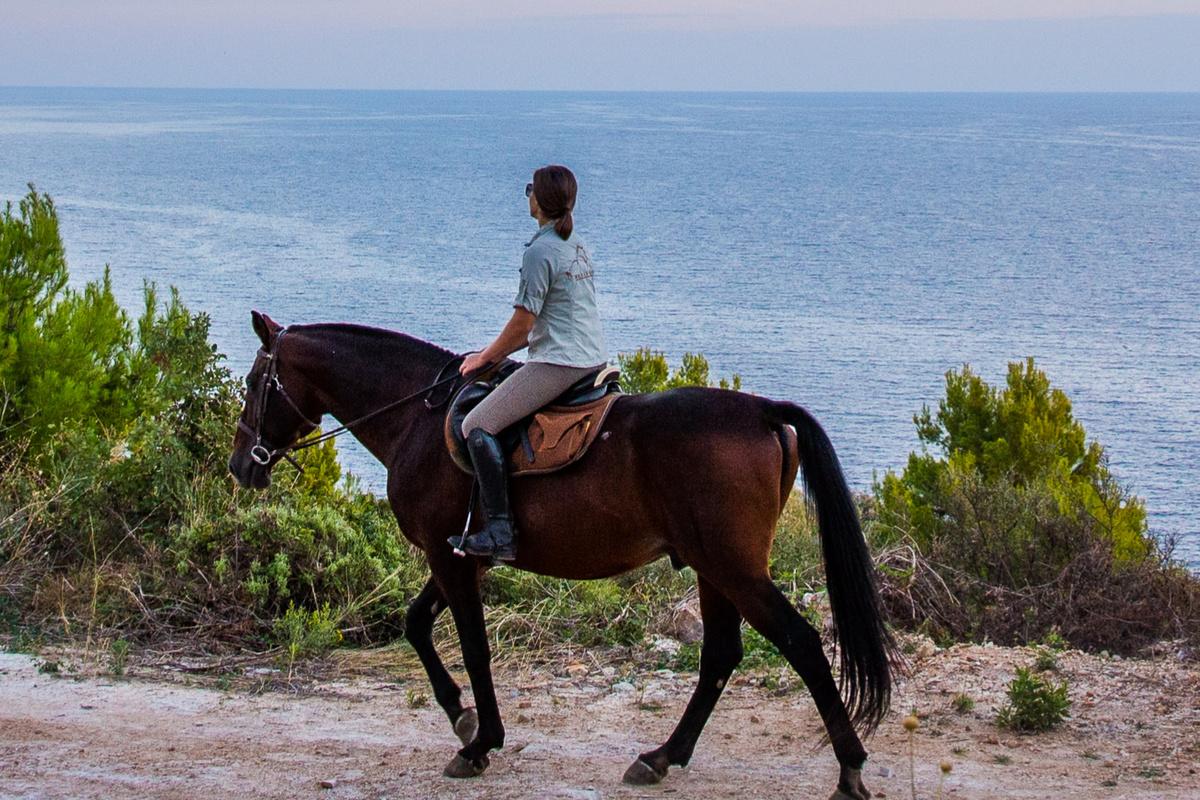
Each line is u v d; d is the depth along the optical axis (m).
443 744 6.76
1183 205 156.75
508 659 8.30
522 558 6.26
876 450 35.28
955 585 9.66
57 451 10.95
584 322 6.14
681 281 84.69
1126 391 48.41
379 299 68.50
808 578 9.96
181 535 9.34
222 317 55.03
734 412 5.82
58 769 6.24
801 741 6.72
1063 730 6.70
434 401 6.66
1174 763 6.14
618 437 5.95
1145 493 31.42
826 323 66.69
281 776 6.22
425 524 6.53
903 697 7.31
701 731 6.50
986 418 14.56
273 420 7.30
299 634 8.38
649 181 189.88
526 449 6.09
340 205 140.12
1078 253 106.69
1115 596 9.30
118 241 93.31
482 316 63.28
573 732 6.96
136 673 7.91
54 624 8.79
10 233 11.78
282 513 9.31
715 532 5.70
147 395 12.09
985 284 86.44
